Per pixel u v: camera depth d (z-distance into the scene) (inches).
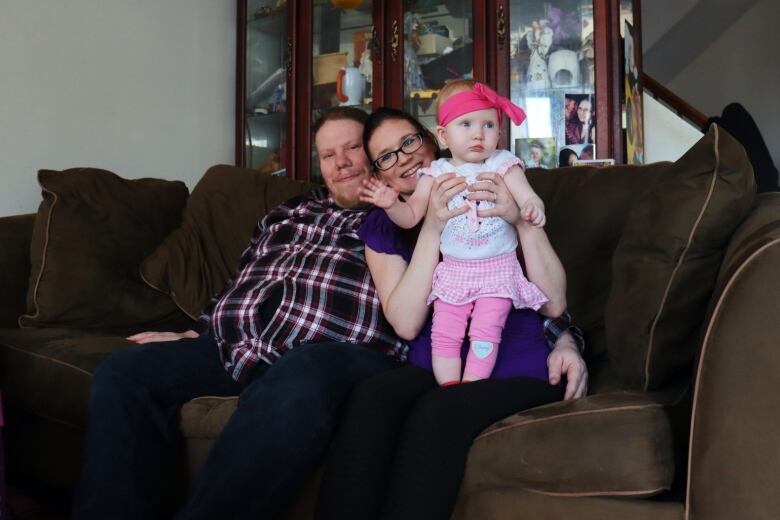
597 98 114.9
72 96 113.0
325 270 69.2
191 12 132.7
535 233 60.4
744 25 210.4
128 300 88.9
